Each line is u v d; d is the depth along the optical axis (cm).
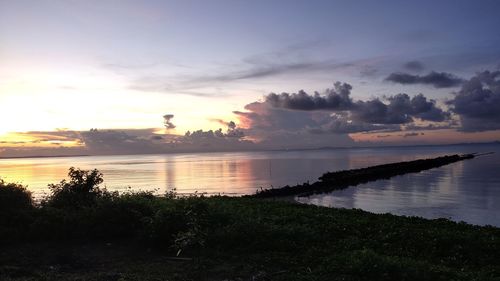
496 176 6712
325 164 13150
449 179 6266
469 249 1184
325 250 1121
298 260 1049
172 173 9900
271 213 1694
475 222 2738
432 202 3822
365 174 6625
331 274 934
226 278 927
